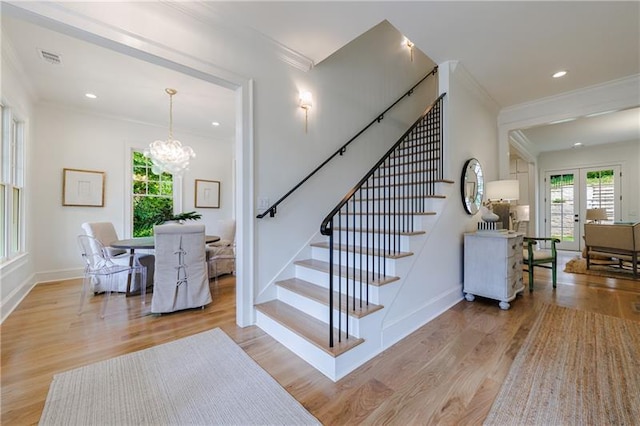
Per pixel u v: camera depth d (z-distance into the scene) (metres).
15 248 3.46
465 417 1.46
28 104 3.72
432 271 2.84
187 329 2.54
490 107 4.29
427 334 2.44
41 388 1.68
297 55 2.91
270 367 1.94
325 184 3.29
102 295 3.55
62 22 1.69
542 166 7.91
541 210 7.89
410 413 1.49
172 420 1.44
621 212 6.72
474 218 3.71
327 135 3.32
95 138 4.61
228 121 5.16
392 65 4.38
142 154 5.25
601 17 2.45
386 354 2.11
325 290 2.55
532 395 1.62
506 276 3.01
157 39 2.04
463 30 2.63
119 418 1.44
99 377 1.79
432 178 3.14
